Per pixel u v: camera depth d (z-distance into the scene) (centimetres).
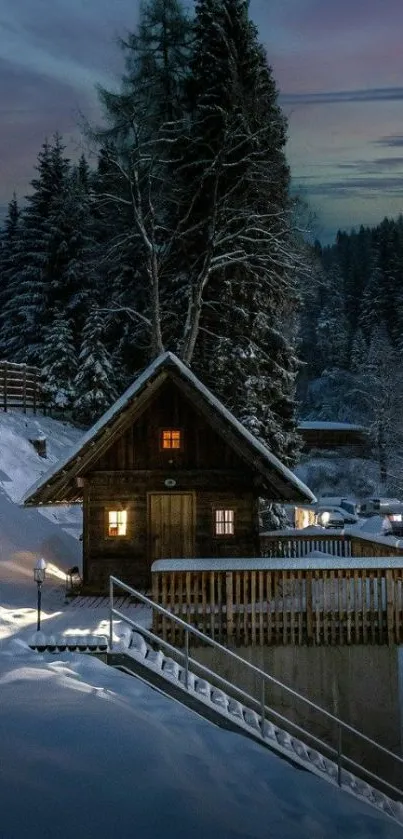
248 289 3148
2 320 5303
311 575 1470
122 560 1941
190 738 945
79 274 4525
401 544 1773
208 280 3184
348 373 8862
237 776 861
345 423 7425
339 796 906
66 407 4159
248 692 1438
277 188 3294
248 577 1477
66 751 773
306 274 3306
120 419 1892
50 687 1002
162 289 3366
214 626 1456
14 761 721
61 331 4238
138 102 3123
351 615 1475
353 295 11025
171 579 1462
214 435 1975
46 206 4872
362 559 1481
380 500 5600
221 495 1967
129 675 1210
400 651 1958
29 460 3177
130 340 3516
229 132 3081
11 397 3794
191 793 734
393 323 9344
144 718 958
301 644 1459
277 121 3266
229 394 3023
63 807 645
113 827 625
